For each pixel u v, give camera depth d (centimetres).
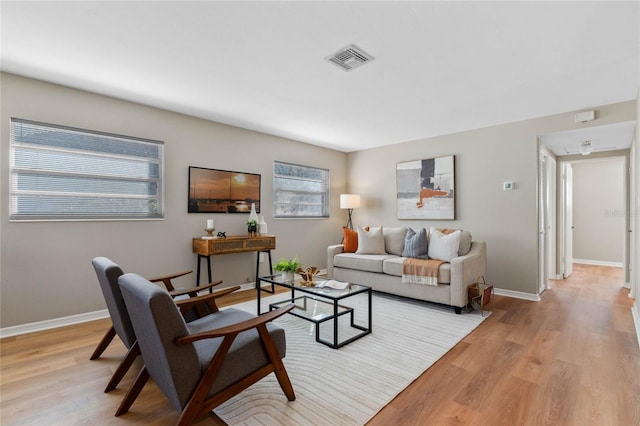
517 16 194
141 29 212
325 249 580
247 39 223
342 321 317
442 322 314
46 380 206
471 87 307
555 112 380
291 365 225
